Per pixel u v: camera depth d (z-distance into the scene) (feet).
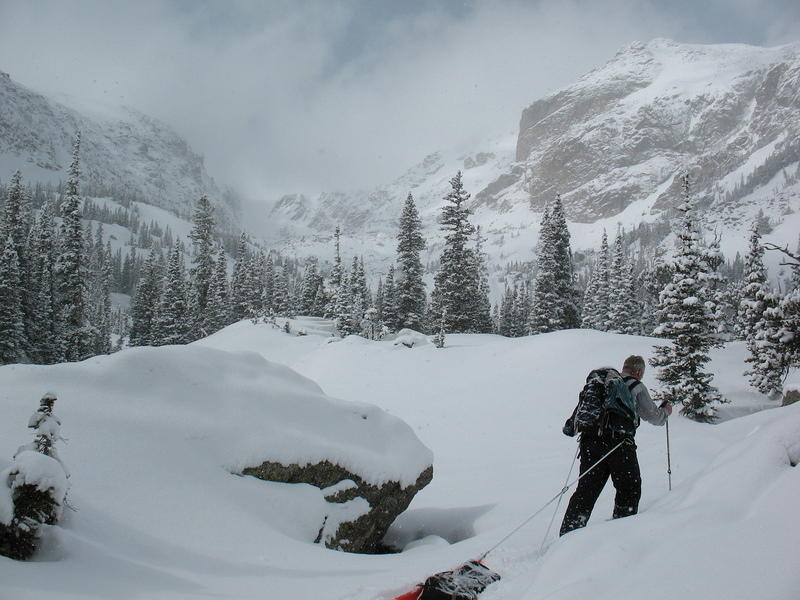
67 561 15.89
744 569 9.93
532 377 79.46
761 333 77.25
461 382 82.74
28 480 16.02
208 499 21.93
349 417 29.32
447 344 120.26
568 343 89.66
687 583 10.13
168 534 19.25
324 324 211.61
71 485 19.56
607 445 17.94
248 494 23.53
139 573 16.22
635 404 18.78
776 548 10.11
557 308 165.78
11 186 177.47
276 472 24.86
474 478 40.83
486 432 61.00
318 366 100.37
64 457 20.67
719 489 13.05
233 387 27.32
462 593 14.52
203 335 238.27
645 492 23.84
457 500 34.55
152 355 26.66
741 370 85.61
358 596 15.85
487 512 31.24
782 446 13.48
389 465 28.12
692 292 71.82
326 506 25.48
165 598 14.65
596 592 10.96
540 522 24.44
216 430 24.85
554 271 168.96
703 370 85.10
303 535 23.66
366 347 105.50
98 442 21.88
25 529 15.66
